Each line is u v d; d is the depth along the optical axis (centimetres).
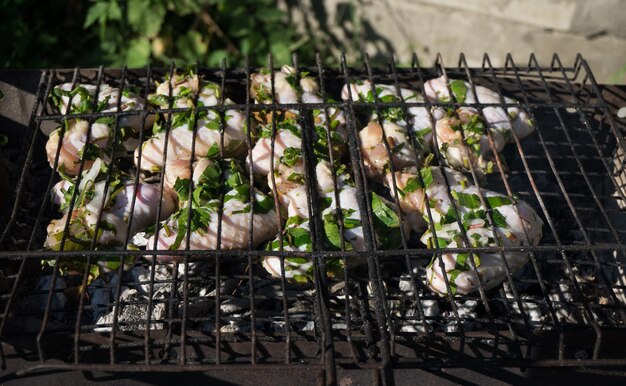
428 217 63
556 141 81
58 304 68
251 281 57
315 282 57
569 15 94
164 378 58
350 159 72
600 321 69
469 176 73
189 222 62
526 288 70
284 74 76
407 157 69
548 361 55
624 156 70
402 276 68
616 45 95
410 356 59
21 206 73
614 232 62
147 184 67
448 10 106
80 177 64
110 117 70
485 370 59
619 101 78
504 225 63
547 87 75
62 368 53
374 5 114
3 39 110
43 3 118
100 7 109
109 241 64
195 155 69
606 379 59
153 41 111
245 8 115
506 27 101
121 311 66
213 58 112
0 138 76
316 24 123
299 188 65
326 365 53
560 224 76
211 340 57
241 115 70
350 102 70
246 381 58
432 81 77
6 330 64
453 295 61
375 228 64
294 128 69
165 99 73
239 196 65
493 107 73
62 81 78
